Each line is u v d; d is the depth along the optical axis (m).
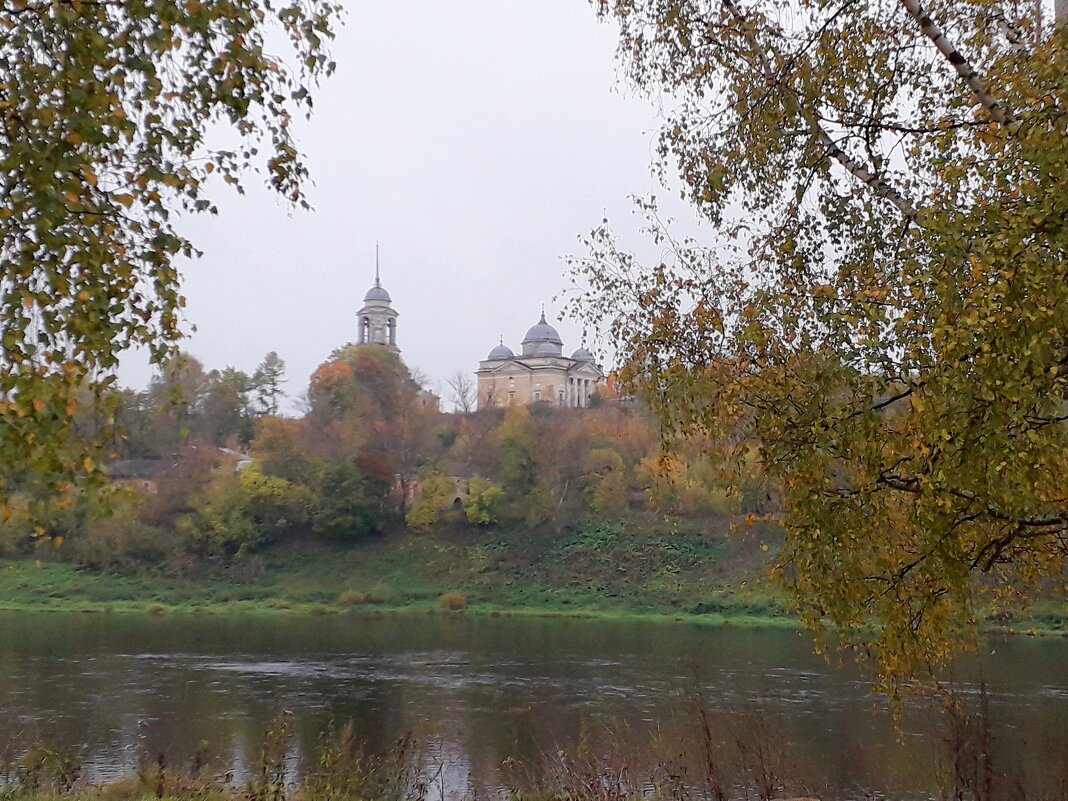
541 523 67.19
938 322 6.66
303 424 76.69
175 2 6.49
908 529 8.53
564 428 71.44
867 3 9.55
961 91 9.34
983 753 11.80
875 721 22.14
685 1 10.39
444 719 24.69
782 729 21.14
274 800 14.84
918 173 9.46
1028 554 9.22
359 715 25.30
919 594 8.73
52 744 21.17
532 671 33.22
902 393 7.64
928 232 7.27
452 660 36.22
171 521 69.06
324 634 45.31
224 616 54.38
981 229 6.72
